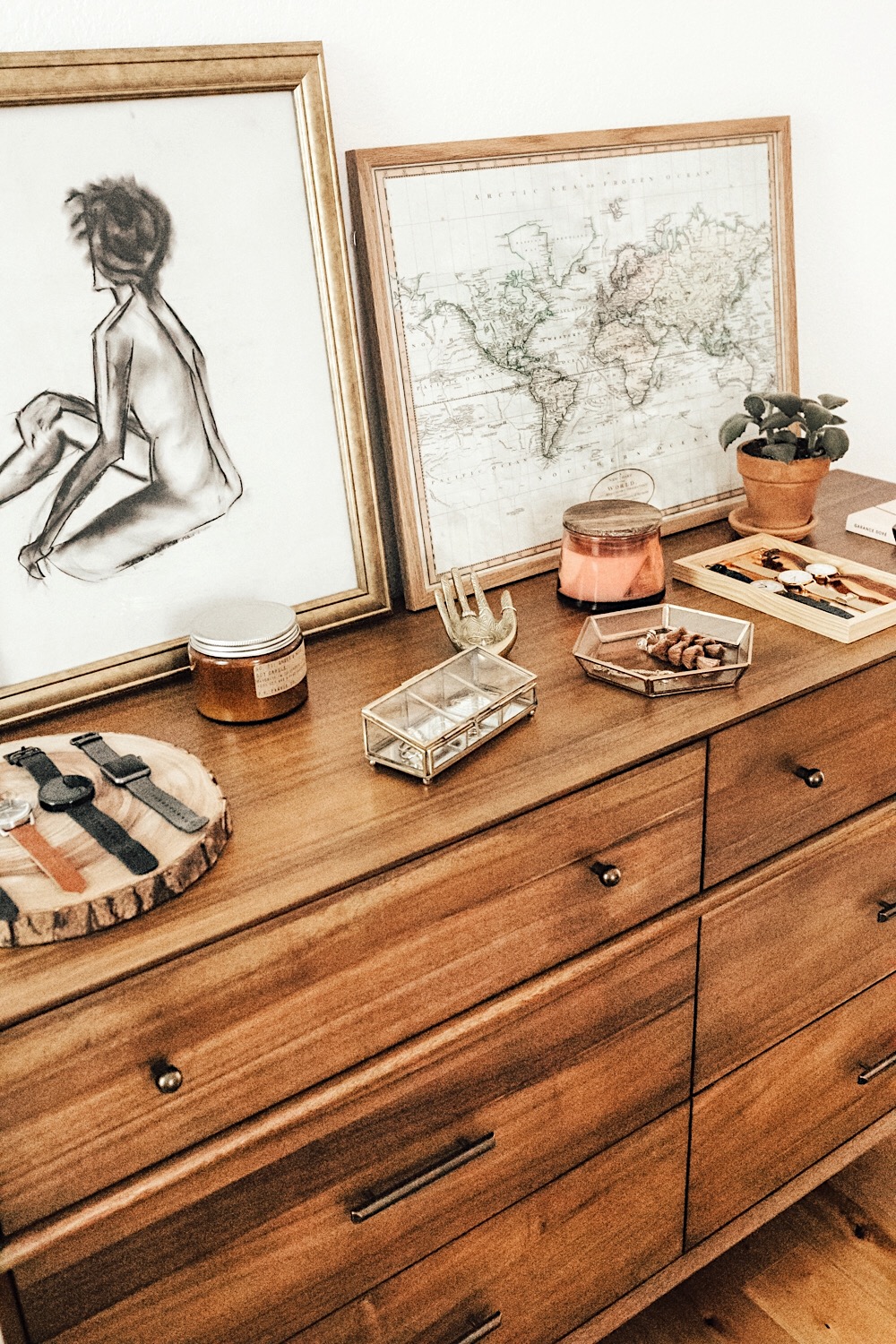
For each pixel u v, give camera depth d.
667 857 0.93
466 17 1.08
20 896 0.68
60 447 0.90
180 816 0.74
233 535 1.01
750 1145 1.17
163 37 0.92
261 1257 0.81
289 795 0.82
